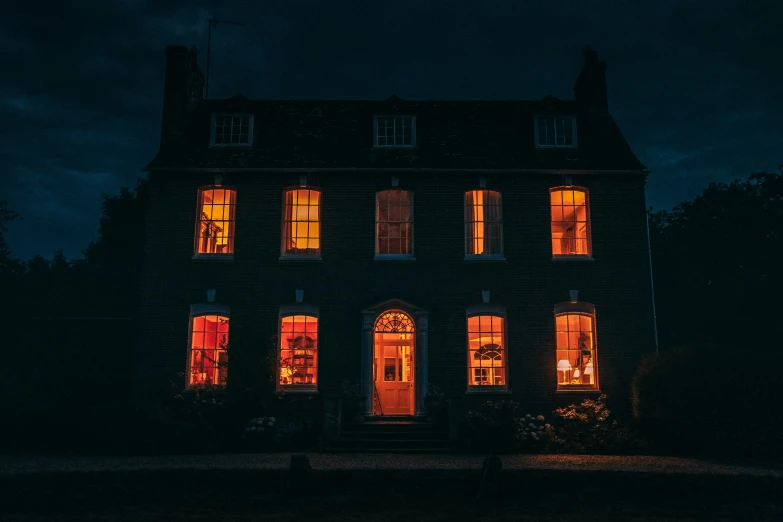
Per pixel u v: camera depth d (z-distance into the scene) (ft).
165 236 67.72
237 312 66.39
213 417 59.62
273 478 43.06
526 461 50.88
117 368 74.84
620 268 67.62
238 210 68.64
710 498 42.06
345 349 65.77
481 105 78.89
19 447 57.21
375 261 67.56
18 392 69.92
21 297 87.40
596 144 72.13
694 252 105.91
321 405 62.28
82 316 87.25
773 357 56.39
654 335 66.28
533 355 65.92
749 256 101.14
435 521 38.70
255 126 74.08
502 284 67.21
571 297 66.80
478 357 66.13
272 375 63.31
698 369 55.36
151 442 55.11
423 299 66.85
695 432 54.13
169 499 41.93
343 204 69.00
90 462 49.75
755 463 50.93
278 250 67.77
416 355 65.41
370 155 71.00
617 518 39.22
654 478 42.65
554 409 64.69
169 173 69.00
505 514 40.01
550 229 68.54
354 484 42.86
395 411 65.82
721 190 107.86
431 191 69.36
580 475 42.83
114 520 38.81
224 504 41.32
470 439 56.29
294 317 67.05
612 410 64.23
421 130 74.64
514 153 71.20
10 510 40.63
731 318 95.96
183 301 66.44
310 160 69.92
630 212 68.85
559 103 74.74
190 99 75.31
